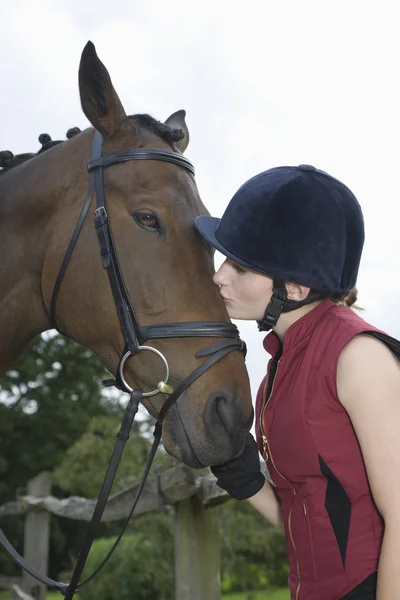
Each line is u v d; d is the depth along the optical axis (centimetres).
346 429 162
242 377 206
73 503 501
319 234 175
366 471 157
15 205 242
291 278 175
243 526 541
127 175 218
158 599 532
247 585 597
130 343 209
